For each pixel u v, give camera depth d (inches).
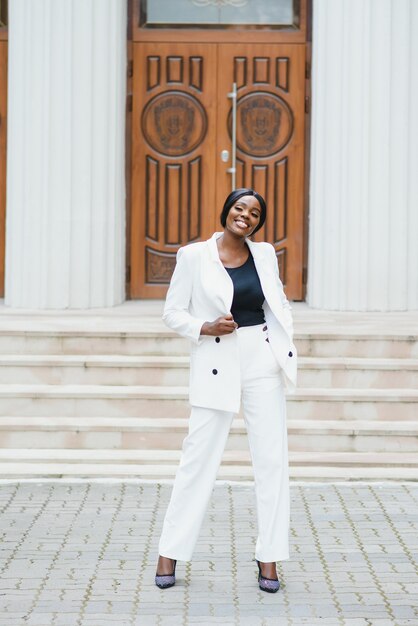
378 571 213.9
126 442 306.0
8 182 410.0
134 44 431.5
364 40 402.0
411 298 412.8
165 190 436.1
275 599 197.5
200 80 433.7
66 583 205.2
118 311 397.4
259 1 431.8
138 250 438.3
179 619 187.0
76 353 339.6
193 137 434.6
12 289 407.5
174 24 431.8
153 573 211.8
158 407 316.8
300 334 336.8
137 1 430.6
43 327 343.3
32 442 306.2
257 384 203.8
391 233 407.8
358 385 327.3
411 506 263.0
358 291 407.2
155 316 382.0
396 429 305.0
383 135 403.9
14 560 218.8
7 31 426.6
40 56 395.9
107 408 316.5
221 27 432.1
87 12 398.0
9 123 407.5
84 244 402.9
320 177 413.1
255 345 203.9
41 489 275.6
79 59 398.6
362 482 284.8
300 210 435.5
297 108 433.1
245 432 303.6
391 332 341.4
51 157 398.6
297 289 437.4
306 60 431.5
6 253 413.1
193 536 204.1
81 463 294.5
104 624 184.2
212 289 202.8
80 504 262.4
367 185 404.8
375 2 402.0
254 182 435.8
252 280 204.5
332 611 191.5
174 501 204.8
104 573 211.3
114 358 332.2
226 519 250.2
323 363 326.6
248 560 220.7
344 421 314.5
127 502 264.7
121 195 421.7
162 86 433.4
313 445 305.0
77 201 401.7
